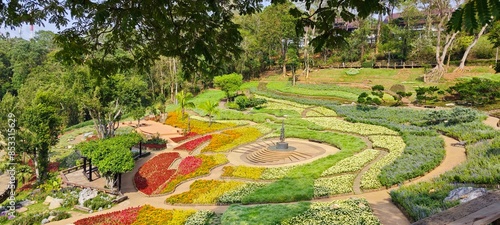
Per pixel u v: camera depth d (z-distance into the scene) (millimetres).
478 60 47688
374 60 57062
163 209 16234
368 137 27516
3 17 4422
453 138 23719
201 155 25891
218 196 17219
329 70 59688
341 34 4324
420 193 13172
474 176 13281
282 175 19969
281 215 12539
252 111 43188
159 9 4074
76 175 24234
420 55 53531
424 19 57375
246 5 4867
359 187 17000
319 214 12469
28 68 56812
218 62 5086
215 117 41750
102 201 18656
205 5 4297
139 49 5324
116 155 19641
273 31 56656
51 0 4434
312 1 4336
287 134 30062
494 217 2605
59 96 28906
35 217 17000
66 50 4902
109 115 31750
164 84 57125
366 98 39375
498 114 27547
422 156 19547
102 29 4816
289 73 63250
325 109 40438
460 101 35031
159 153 29688
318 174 19484
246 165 23281
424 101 37594
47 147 25625
